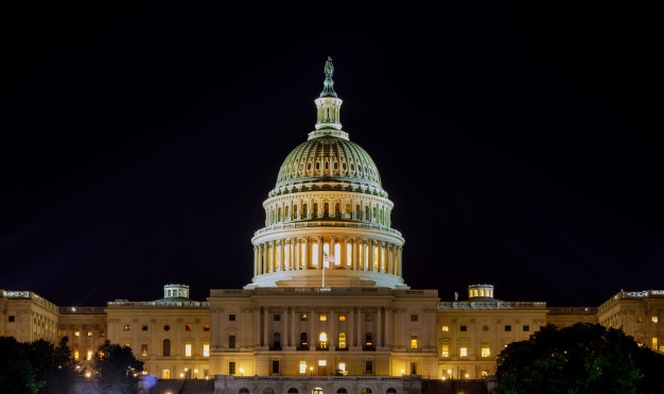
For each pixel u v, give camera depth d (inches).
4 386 7534.5
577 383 7332.7
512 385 7751.0
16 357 7849.4
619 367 7367.1
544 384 7445.9
